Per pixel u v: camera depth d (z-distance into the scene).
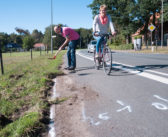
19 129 2.09
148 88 3.60
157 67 6.21
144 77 4.59
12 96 3.38
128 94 3.30
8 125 2.27
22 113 2.66
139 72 5.30
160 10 32.59
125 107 2.71
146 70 5.63
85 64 8.30
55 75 5.56
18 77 5.25
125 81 4.29
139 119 2.30
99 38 5.43
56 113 2.61
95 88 3.82
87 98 3.19
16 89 3.84
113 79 4.57
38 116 2.39
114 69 6.15
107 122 2.28
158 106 2.68
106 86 3.93
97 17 5.30
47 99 3.19
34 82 4.35
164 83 3.91
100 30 5.44
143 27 37.25
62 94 3.49
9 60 15.58
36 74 5.52
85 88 3.87
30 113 2.50
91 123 2.28
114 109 2.65
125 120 2.30
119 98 3.11
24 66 8.34
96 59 5.81
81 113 2.58
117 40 47.44
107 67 5.18
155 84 3.87
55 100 3.11
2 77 5.26
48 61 10.48
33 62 10.42
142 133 1.98
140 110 2.57
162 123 2.17
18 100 3.16
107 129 2.11
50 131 2.14
